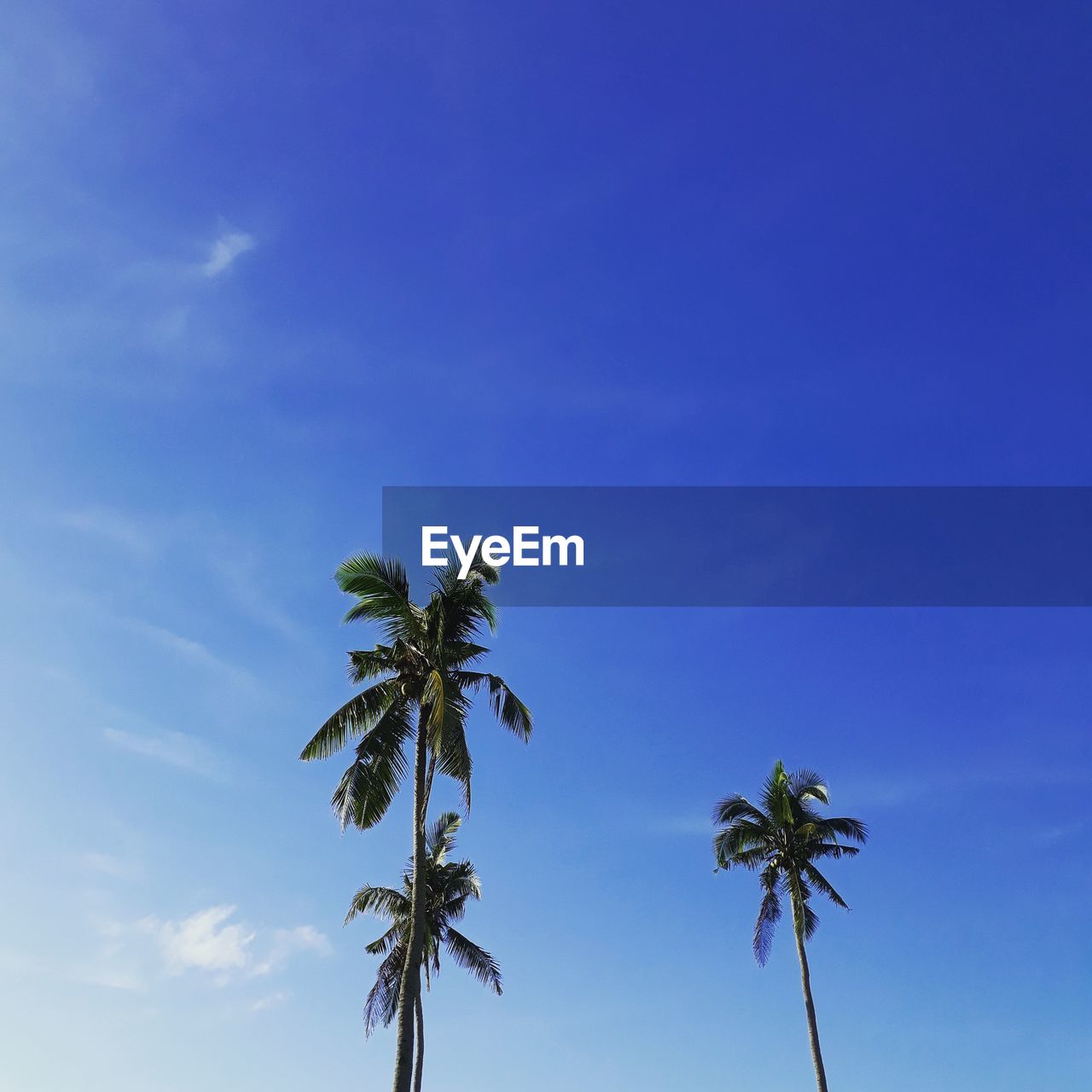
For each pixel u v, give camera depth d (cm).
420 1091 4300
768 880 4959
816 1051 4575
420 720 2798
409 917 4588
